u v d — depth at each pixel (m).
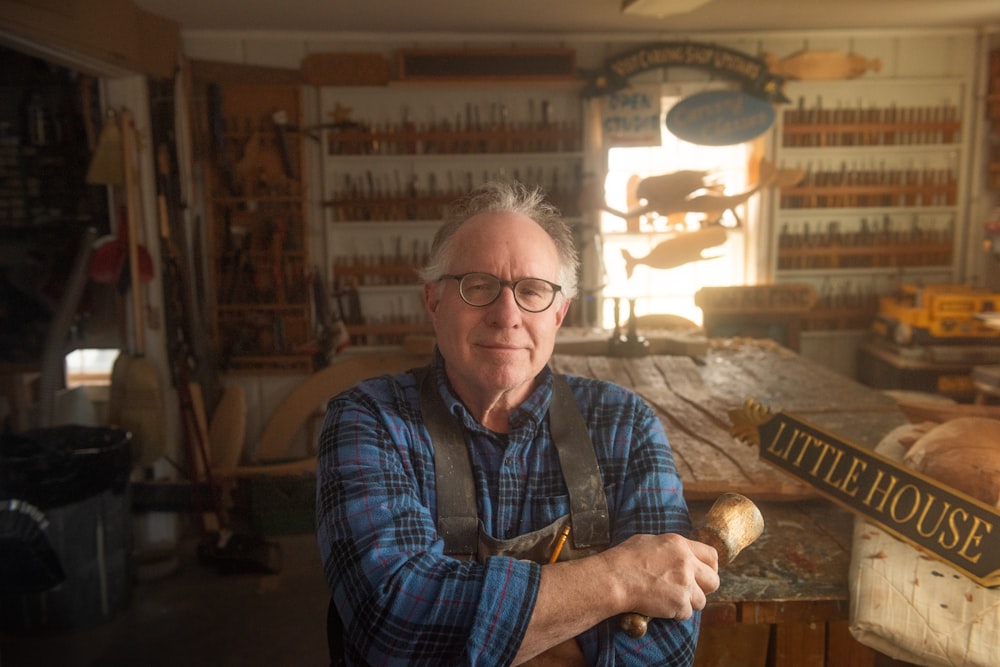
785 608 1.50
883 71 5.09
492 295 1.19
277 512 4.43
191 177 4.69
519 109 5.01
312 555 4.20
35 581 3.28
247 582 3.90
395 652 1.00
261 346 4.97
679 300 5.43
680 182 3.53
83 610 3.40
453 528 1.17
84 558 3.37
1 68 4.09
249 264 4.87
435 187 5.03
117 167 3.98
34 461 3.21
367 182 5.00
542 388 1.28
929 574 1.40
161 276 4.24
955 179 5.19
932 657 1.29
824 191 5.16
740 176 5.23
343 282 5.06
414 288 5.10
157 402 4.11
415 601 1.01
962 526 1.38
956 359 4.68
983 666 1.24
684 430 2.31
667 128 4.88
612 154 5.22
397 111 4.96
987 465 1.43
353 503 1.11
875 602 1.37
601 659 1.07
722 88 5.05
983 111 5.11
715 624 1.51
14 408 4.16
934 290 4.85
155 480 4.39
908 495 1.47
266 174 4.85
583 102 5.00
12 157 4.12
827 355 5.40
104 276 4.02
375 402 1.24
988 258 5.25
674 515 1.21
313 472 4.41
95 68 3.69
